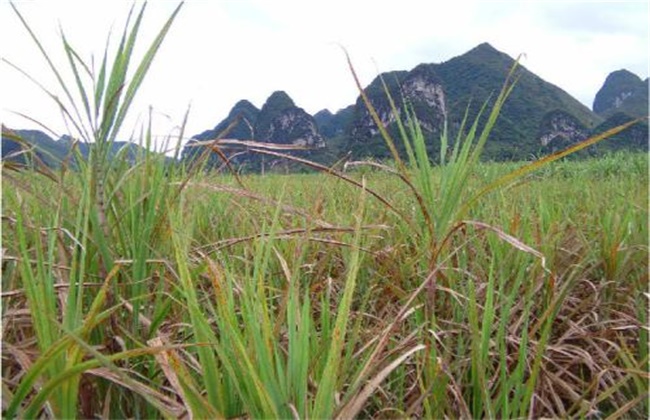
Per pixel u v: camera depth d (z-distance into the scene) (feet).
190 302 3.83
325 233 8.81
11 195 6.46
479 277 8.27
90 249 5.84
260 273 4.41
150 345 4.46
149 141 6.54
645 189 13.50
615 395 6.70
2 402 3.92
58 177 6.19
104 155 5.59
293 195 13.41
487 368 6.26
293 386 3.84
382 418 5.34
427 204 6.99
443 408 5.42
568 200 14.74
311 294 6.91
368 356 4.89
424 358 5.35
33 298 3.92
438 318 6.73
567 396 6.35
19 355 4.13
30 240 7.16
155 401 3.61
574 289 8.91
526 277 8.06
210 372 3.93
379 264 8.57
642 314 7.53
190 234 5.91
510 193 13.48
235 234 9.51
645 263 9.05
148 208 6.07
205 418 3.69
